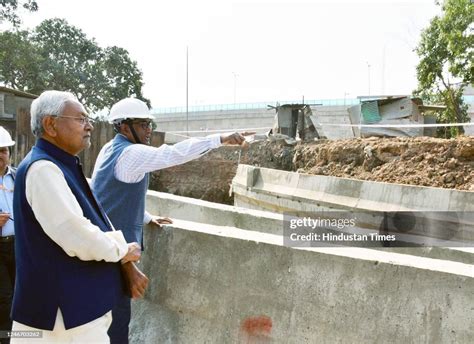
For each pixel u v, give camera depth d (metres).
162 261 3.60
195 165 19.50
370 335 2.59
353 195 8.50
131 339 3.59
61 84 32.56
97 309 2.26
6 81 30.78
